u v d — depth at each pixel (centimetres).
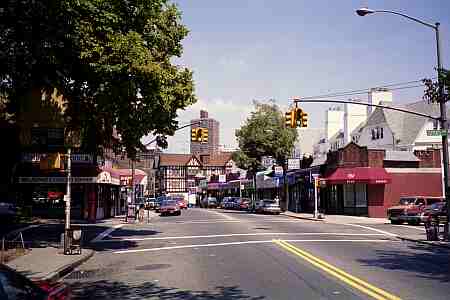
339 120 7856
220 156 12875
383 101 6262
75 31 1805
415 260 1600
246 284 1177
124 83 1891
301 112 2848
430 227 2305
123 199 5759
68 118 2267
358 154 4528
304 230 2886
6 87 2036
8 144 3344
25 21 1714
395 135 5822
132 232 2931
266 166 6381
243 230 2878
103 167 4162
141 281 1291
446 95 1839
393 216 3609
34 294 519
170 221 4022
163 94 1970
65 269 1467
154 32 2084
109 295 1114
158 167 12462
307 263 1506
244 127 6281
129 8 1972
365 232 2850
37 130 3431
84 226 3350
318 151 8038
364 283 1159
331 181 4572
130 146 2216
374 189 4416
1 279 521
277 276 1277
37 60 1875
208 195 11100
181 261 1650
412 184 4462
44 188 3841
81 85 2064
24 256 1739
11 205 3250
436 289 1086
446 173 2312
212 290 1119
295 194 6056
